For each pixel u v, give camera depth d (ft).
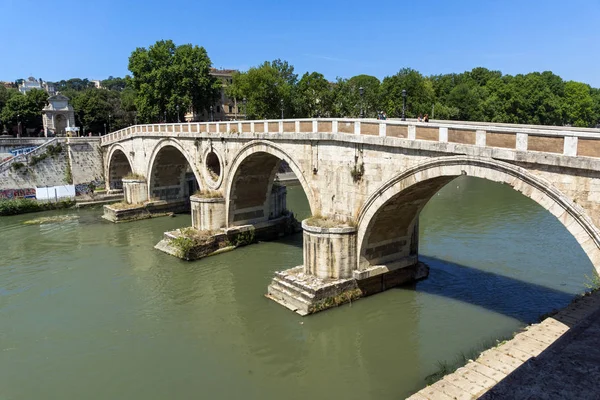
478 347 60.95
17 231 136.05
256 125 99.35
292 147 88.22
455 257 97.25
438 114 254.88
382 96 255.70
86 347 67.26
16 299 84.99
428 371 57.06
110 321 75.31
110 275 96.84
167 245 112.57
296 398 53.78
